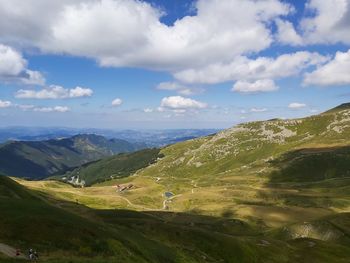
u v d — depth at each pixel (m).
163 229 96.88
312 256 109.81
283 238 143.00
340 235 140.50
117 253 63.62
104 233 69.44
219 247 94.44
